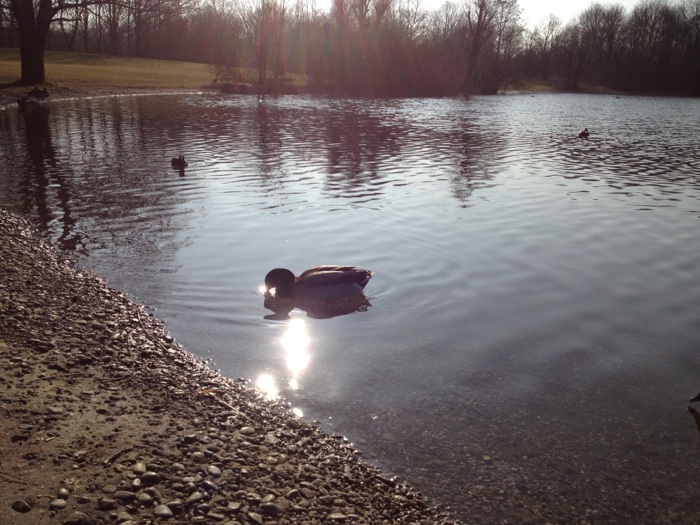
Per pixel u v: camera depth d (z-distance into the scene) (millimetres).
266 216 4910
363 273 3365
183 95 18766
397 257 4012
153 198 5445
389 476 2051
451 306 3307
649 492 2006
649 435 2279
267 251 4098
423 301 3365
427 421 2334
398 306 3309
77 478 1864
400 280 3643
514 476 2062
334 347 2871
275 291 3430
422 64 23594
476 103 20812
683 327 3090
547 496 1981
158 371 2617
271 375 2631
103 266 3803
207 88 21250
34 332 2840
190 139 9273
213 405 2387
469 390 2539
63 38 36156
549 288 3549
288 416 2350
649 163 7898
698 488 2031
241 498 1859
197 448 2082
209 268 3791
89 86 17766
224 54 26141
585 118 15398
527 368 2707
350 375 2639
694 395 2529
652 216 5094
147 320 3098
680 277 3729
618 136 11133
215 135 9820
